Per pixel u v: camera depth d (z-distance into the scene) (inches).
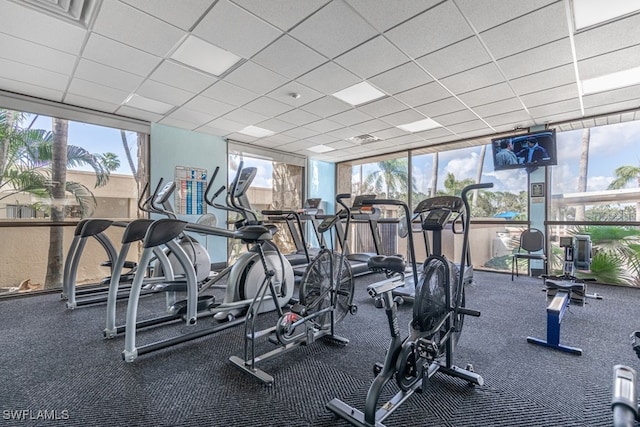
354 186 342.3
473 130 213.6
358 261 208.2
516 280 193.6
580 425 59.7
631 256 180.4
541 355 89.8
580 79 136.9
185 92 153.8
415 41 108.7
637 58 118.7
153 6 91.6
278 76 136.1
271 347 94.9
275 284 125.7
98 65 126.6
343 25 100.1
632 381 41.5
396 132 219.9
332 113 182.2
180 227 90.9
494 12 93.2
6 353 90.1
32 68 128.6
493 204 235.0
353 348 94.7
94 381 75.0
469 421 60.5
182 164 216.2
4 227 158.1
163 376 77.4
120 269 103.1
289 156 287.6
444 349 75.3
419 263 236.1
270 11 93.6
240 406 65.3
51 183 171.3
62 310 131.1
